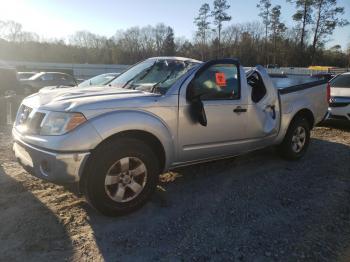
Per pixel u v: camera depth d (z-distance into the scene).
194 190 4.67
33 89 22.77
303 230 3.72
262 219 3.93
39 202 4.12
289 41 70.44
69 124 3.49
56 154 3.43
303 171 5.59
